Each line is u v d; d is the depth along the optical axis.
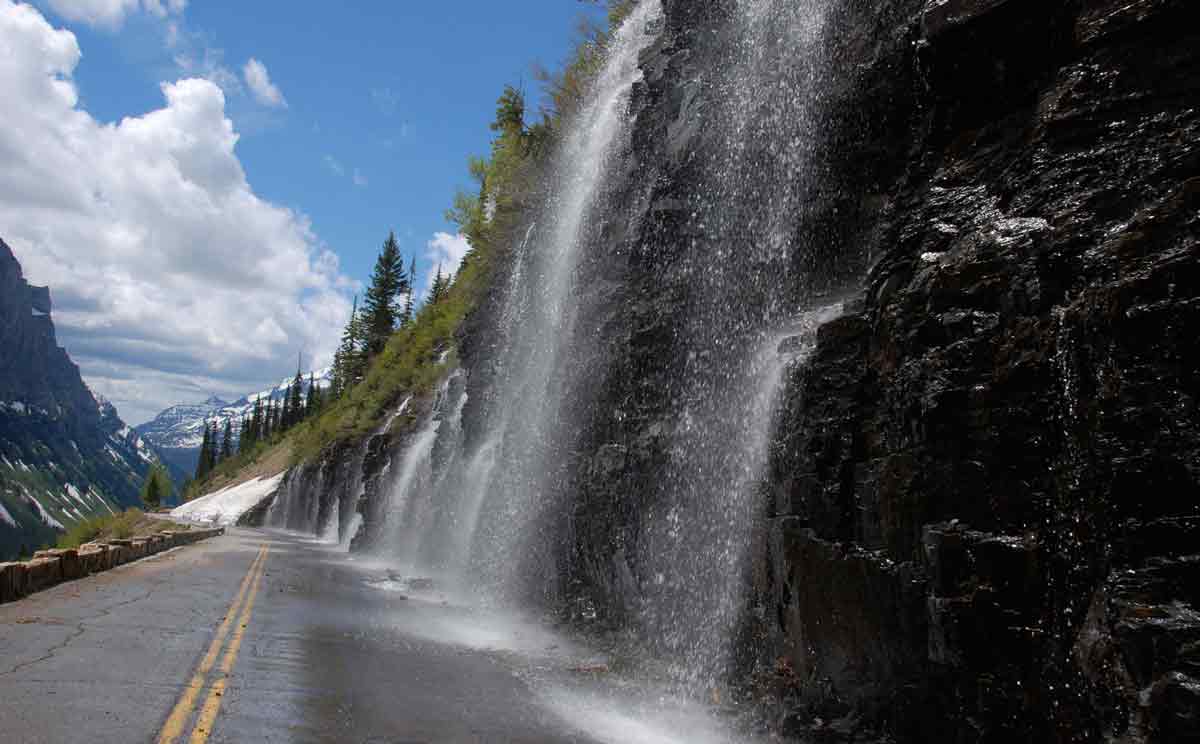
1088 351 5.01
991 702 5.50
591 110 19.84
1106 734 4.45
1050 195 5.90
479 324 26.19
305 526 69.44
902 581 6.44
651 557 11.91
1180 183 4.92
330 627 12.61
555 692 9.09
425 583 21.73
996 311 6.03
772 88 11.49
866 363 7.73
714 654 9.87
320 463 68.50
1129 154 5.47
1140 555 4.43
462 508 23.95
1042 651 5.22
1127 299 4.76
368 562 32.69
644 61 15.97
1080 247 5.46
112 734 5.80
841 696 7.24
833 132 10.18
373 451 43.72
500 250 25.25
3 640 9.02
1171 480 4.40
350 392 83.50
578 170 19.36
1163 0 5.53
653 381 13.11
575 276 17.64
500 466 19.95
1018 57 6.77
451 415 31.14
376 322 102.44
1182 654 4.00
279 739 6.12
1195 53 5.36
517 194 23.84
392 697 8.04
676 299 12.90
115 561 19.50
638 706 8.66
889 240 7.78
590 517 13.94
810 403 8.26
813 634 7.59
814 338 9.02
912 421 6.53
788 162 10.96
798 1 11.22
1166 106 5.41
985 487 5.80
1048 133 6.07
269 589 17.56
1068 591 5.09
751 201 11.59
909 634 6.43
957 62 7.20
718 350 11.56
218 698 7.17
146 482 111.44
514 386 21.23
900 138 9.33
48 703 6.45
